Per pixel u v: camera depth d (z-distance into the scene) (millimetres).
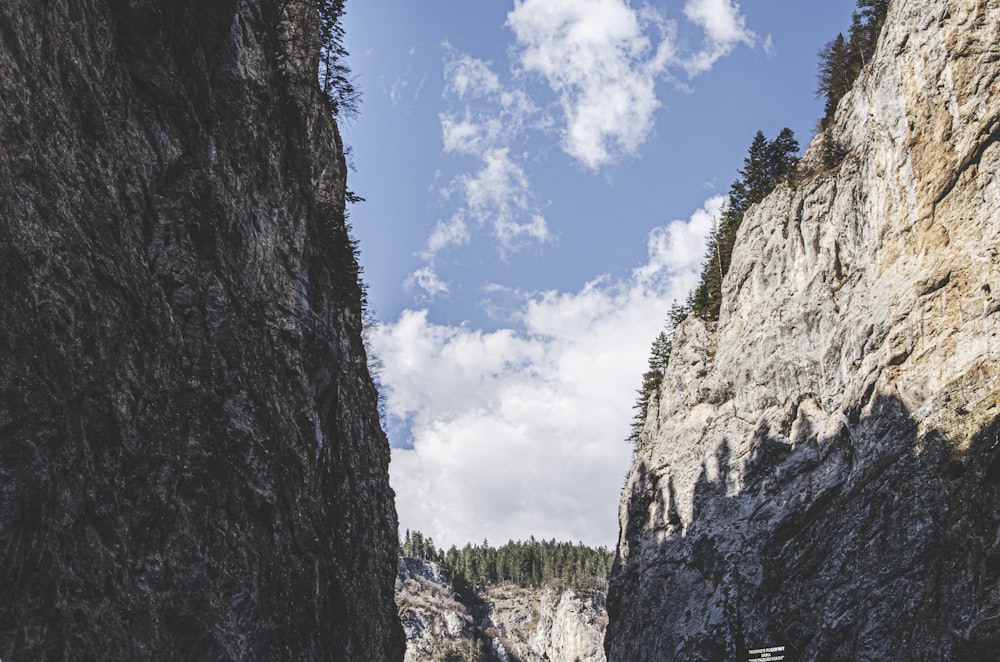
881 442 57750
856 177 67188
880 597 53812
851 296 64750
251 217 39250
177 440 28391
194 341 31469
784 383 70000
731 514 71375
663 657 73500
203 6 37000
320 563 40812
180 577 27391
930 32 58000
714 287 88812
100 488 23469
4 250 20219
